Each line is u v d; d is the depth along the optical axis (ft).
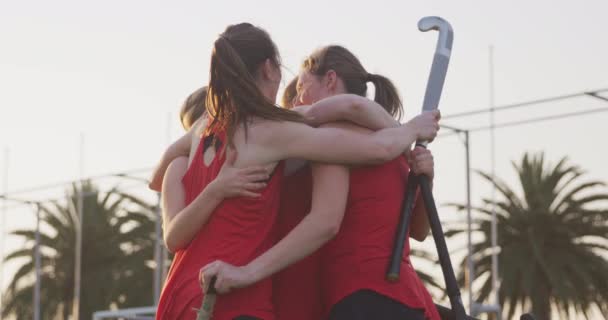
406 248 9.77
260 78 9.55
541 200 88.17
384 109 10.38
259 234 9.15
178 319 9.13
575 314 86.99
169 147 10.41
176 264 9.36
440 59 10.48
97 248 106.11
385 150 9.39
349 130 9.73
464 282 89.20
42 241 106.42
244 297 9.00
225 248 9.06
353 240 9.46
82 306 105.40
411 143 9.64
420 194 10.48
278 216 9.81
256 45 9.44
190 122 11.84
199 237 9.23
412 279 9.57
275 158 9.21
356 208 9.52
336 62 10.98
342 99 9.76
